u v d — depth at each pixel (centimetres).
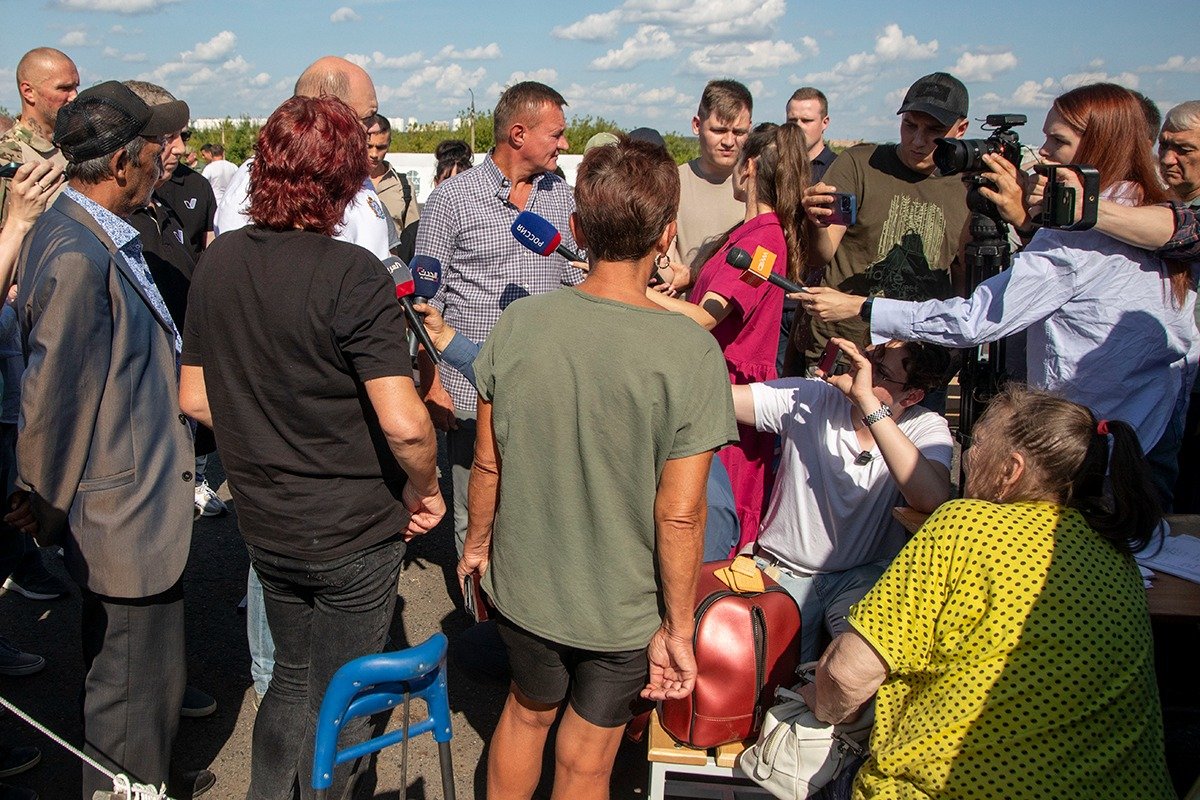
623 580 204
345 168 208
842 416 293
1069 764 182
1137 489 197
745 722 248
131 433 239
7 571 384
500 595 217
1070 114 286
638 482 197
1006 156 296
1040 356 296
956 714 189
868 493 290
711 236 466
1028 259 278
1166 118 341
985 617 189
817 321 409
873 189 397
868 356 291
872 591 207
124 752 250
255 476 215
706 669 245
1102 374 281
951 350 316
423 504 229
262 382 206
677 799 283
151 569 243
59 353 221
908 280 397
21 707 333
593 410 195
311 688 228
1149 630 192
